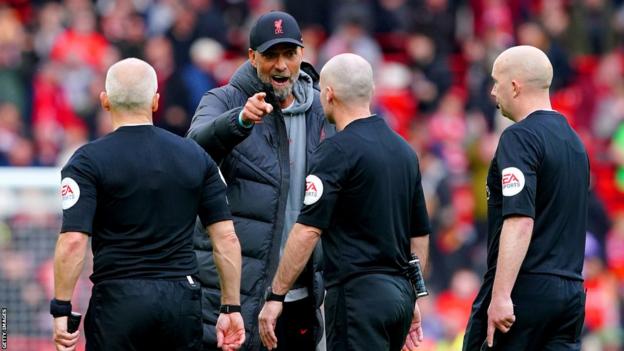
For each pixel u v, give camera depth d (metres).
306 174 28.06
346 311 25.75
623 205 68.19
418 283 26.44
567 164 25.80
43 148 56.41
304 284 27.64
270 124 27.81
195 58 62.00
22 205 40.34
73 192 24.14
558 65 73.12
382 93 66.62
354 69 26.02
